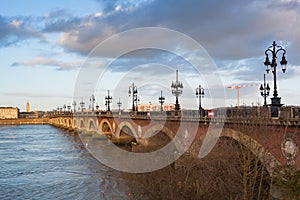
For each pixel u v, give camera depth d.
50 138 119.12
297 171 24.17
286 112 30.94
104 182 41.88
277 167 24.45
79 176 47.47
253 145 24.33
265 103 47.19
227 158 26.75
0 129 193.75
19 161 63.47
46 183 44.28
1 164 59.94
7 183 44.69
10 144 97.56
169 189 25.48
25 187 42.47
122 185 38.50
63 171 51.97
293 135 26.42
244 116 30.78
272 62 36.44
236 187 23.80
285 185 23.28
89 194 37.81
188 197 24.58
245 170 22.06
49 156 69.56
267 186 25.44
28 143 100.00
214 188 24.38
